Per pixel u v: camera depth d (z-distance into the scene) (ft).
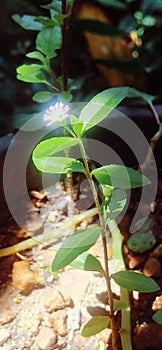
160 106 1.33
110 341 1.07
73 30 1.52
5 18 1.86
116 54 1.60
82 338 1.08
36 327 1.09
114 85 1.61
